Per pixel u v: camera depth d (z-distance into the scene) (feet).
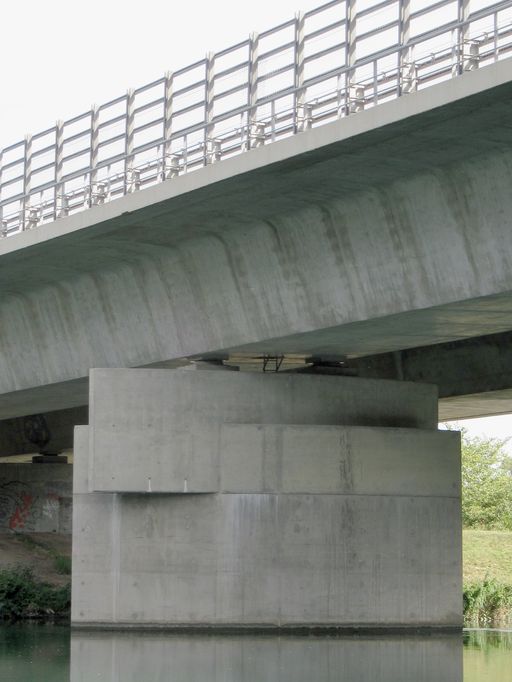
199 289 106.52
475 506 281.13
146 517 108.17
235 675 80.28
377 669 83.41
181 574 107.24
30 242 107.34
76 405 155.43
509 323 92.32
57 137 116.67
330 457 108.47
